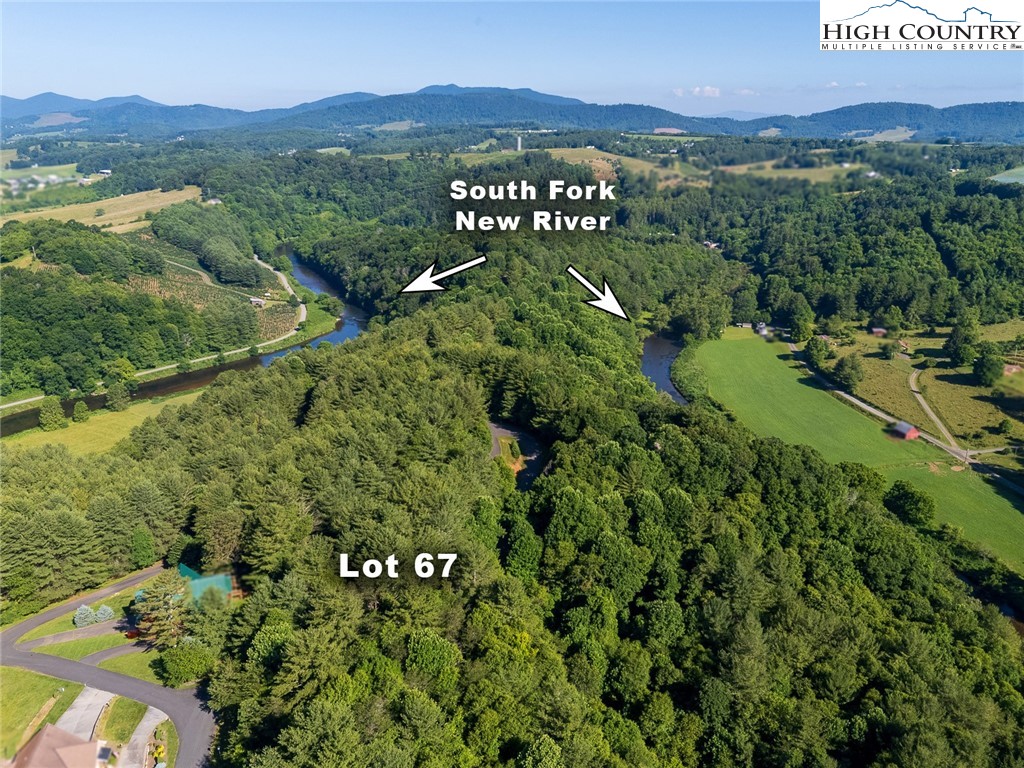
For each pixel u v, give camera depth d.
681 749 51.34
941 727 49.81
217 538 63.78
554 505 73.81
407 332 132.25
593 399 102.56
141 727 52.59
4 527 65.50
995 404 122.00
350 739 41.25
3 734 51.53
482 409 104.31
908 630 61.81
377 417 89.50
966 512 97.44
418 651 50.31
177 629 59.09
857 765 49.22
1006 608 79.56
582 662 57.00
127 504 73.38
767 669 56.22
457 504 70.94
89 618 65.06
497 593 59.62
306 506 70.12
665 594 66.44
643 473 82.56
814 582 71.31
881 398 128.62
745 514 78.88
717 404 135.38
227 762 48.62
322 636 50.19
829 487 84.00
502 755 46.16
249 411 101.69
